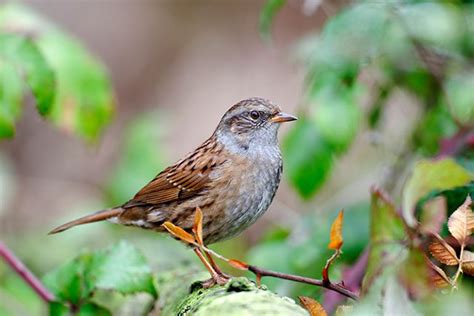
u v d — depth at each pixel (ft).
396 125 42.01
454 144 29.58
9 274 35.73
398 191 34.04
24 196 56.95
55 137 60.44
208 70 66.54
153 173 39.34
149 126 40.19
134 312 29.35
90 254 27.48
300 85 63.52
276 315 18.28
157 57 67.05
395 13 29.48
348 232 32.76
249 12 68.85
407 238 19.02
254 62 66.54
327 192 47.03
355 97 31.17
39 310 34.45
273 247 32.24
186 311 21.12
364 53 28.94
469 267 18.63
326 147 31.55
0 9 32.91
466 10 32.94
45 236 39.96
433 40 31.17
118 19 67.00
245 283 20.16
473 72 32.55
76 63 33.17
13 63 29.91
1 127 30.35
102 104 33.63
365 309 17.85
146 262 26.53
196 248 27.86
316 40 32.48
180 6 69.36
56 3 65.57
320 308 19.06
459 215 18.84
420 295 17.69
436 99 33.94
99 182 58.03
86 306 27.20
